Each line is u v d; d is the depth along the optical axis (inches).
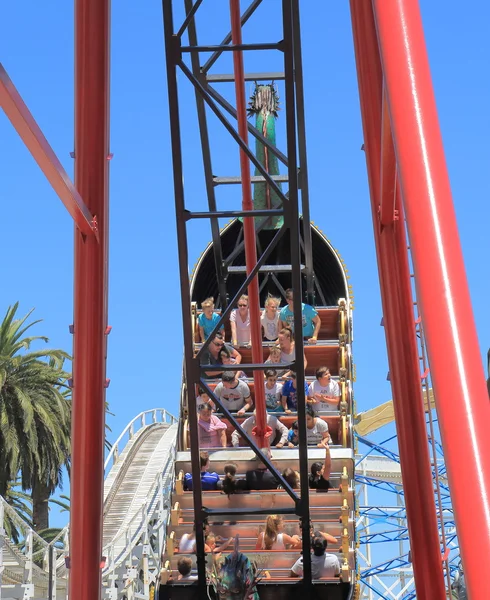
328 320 716.7
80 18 452.1
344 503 551.5
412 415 461.4
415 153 262.5
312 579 523.8
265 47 460.4
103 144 450.0
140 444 1330.0
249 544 558.6
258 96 729.6
